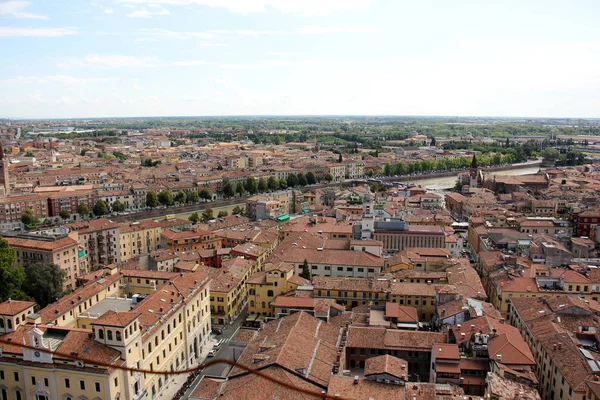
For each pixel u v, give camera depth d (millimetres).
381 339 153000
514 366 129875
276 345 140500
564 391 131875
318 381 126938
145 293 185125
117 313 134250
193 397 125750
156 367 148750
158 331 149375
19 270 196250
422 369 150125
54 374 127938
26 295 192750
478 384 130500
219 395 122812
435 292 190625
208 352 182500
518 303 188000
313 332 154625
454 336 148375
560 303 175500
